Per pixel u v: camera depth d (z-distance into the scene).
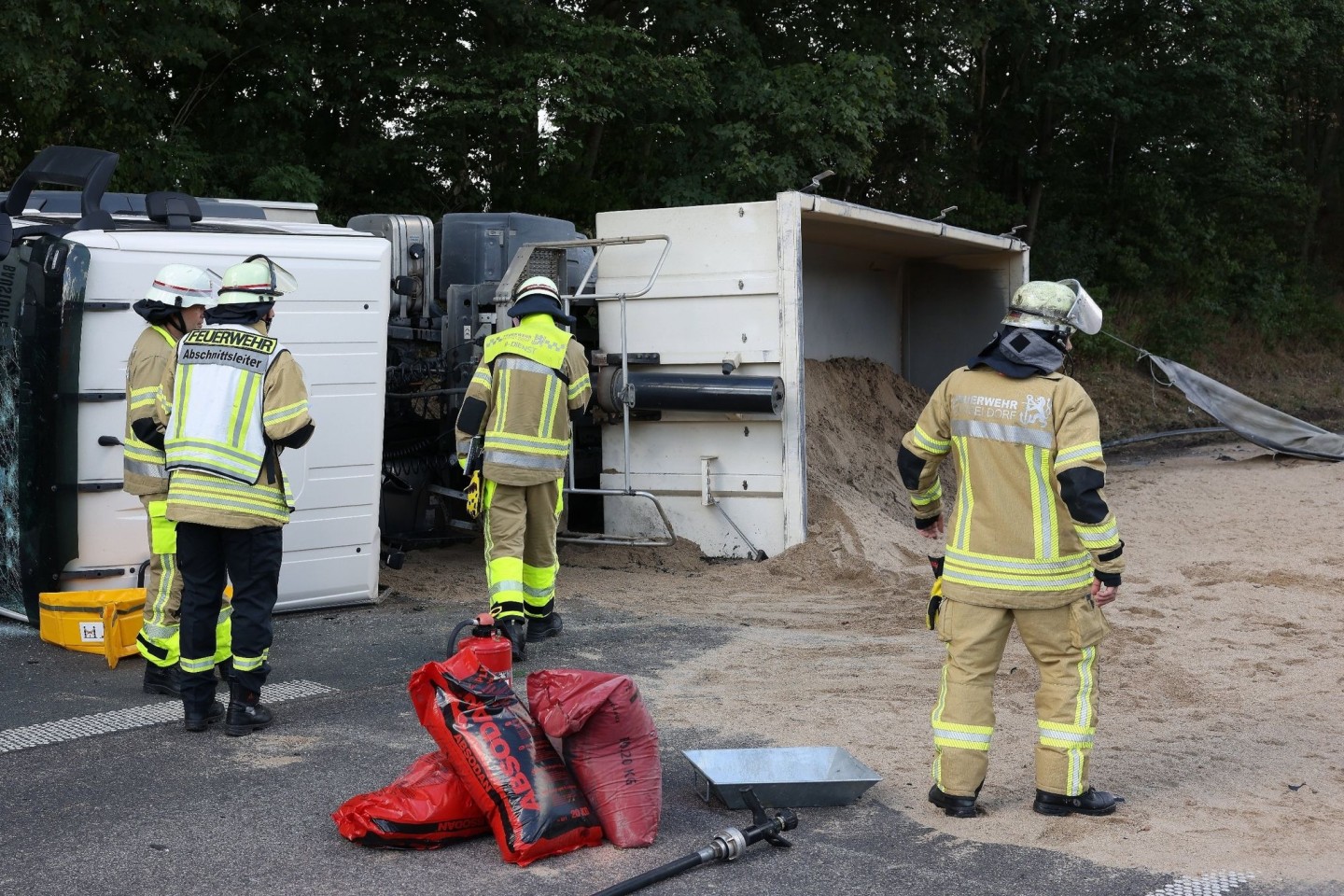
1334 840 4.10
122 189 13.00
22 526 6.65
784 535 9.21
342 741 5.12
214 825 4.21
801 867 3.88
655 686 6.02
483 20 15.71
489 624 4.18
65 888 3.71
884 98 17.73
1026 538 4.17
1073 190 27.48
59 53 11.58
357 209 16.42
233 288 5.24
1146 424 21.61
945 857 3.96
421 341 9.59
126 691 5.88
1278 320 30.34
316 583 7.48
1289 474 13.70
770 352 9.08
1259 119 26.77
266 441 5.17
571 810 3.98
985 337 13.45
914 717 5.50
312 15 14.85
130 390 5.66
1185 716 5.54
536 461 6.50
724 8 17.38
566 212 17.38
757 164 16.48
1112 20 24.92
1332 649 6.63
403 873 3.83
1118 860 3.93
